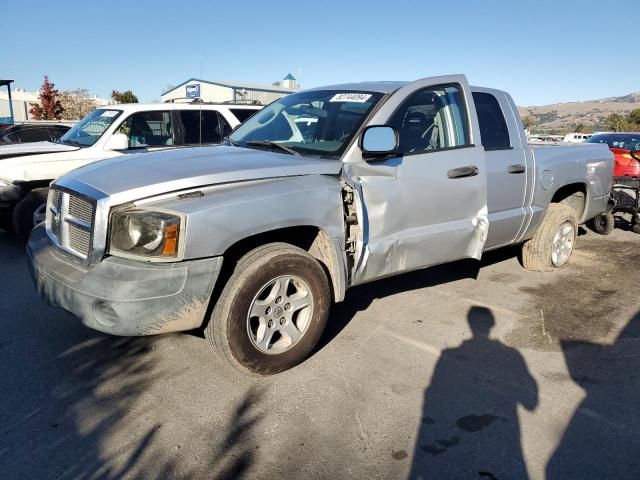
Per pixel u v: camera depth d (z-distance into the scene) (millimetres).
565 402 3229
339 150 3748
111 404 3115
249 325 3230
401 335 4121
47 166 6484
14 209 6332
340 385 3369
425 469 2617
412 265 4117
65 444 2744
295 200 3316
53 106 33750
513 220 5016
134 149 7137
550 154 5492
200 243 2957
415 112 4137
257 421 2979
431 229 4145
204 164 3426
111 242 3000
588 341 4074
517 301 4898
